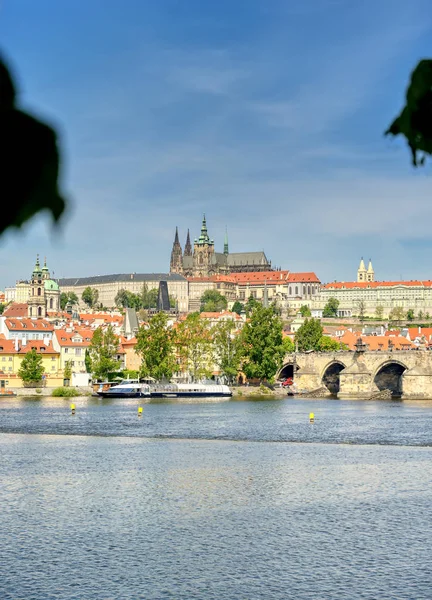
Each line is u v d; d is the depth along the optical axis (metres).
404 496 107.31
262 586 69.75
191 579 71.81
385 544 82.75
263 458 144.38
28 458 143.00
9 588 69.12
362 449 157.62
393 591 68.19
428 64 9.93
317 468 132.38
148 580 71.44
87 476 123.56
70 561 77.12
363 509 99.25
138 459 142.38
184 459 142.62
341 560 77.25
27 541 84.12
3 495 108.25
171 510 99.31
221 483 118.12
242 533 87.75
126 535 86.88
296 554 79.50
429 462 139.25
